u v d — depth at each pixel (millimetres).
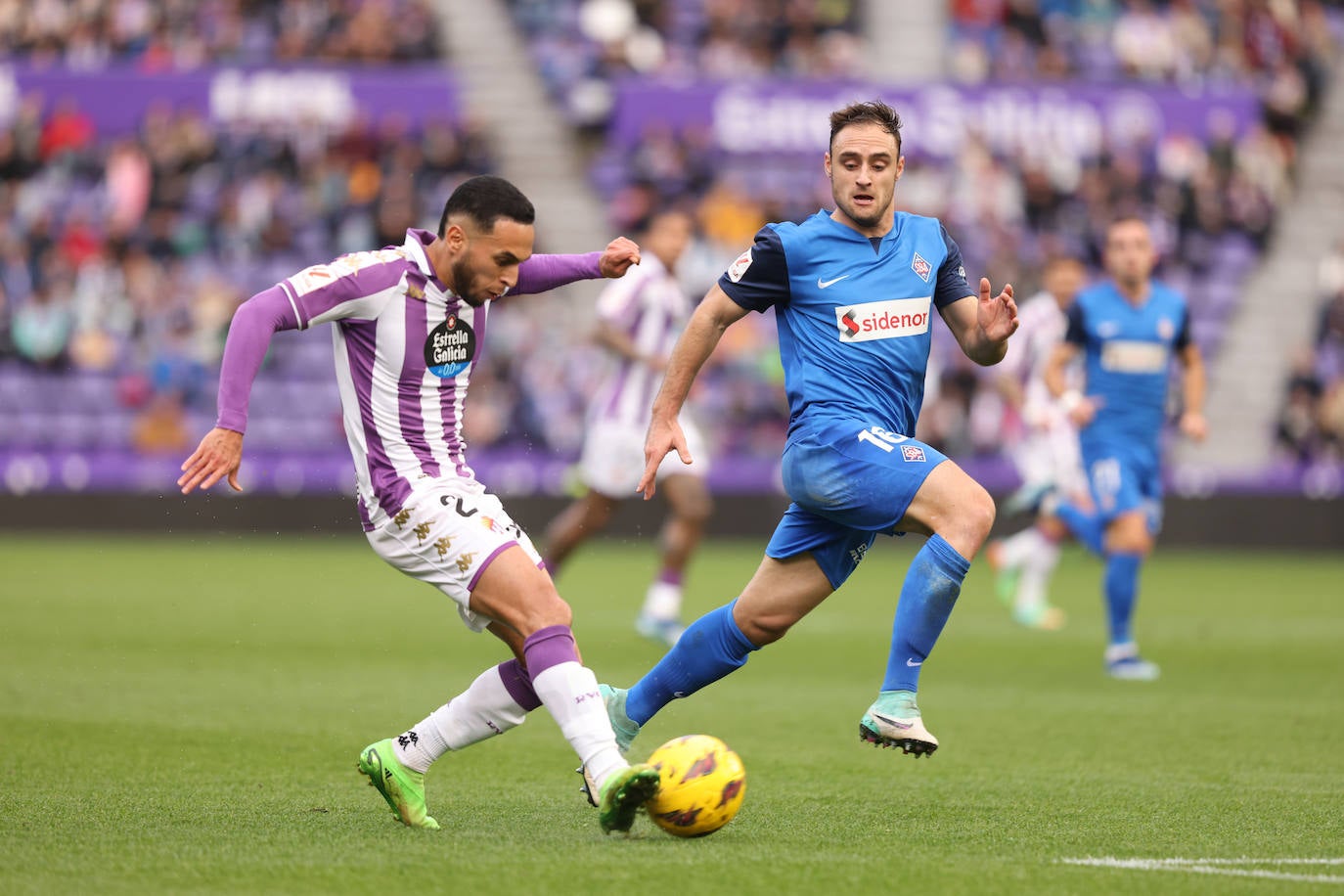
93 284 79250
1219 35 93688
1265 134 91062
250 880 14438
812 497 18578
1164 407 34688
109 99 83500
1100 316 34125
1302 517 74875
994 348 18922
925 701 29906
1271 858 16016
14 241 80812
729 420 77125
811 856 15789
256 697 28703
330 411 78312
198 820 17531
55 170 82938
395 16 88562
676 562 39031
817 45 91938
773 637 19109
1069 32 92938
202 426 77188
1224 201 87375
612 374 39531
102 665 33125
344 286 16859
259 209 82312
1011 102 85188
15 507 73812
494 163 88125
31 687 29672
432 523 17031
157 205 82750
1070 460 39562
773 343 78688
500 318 78125
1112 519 34344
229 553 69125
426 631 41125
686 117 85625
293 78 83938
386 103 84500
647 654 36531
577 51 90688
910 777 21469
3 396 77250
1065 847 16484
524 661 17219
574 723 16453
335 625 42281
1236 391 84188
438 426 17578
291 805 18578
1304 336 86125
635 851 15883
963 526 17766
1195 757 23375
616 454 39062
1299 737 25516
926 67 92625
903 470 18062
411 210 82625
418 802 17234
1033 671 35094
